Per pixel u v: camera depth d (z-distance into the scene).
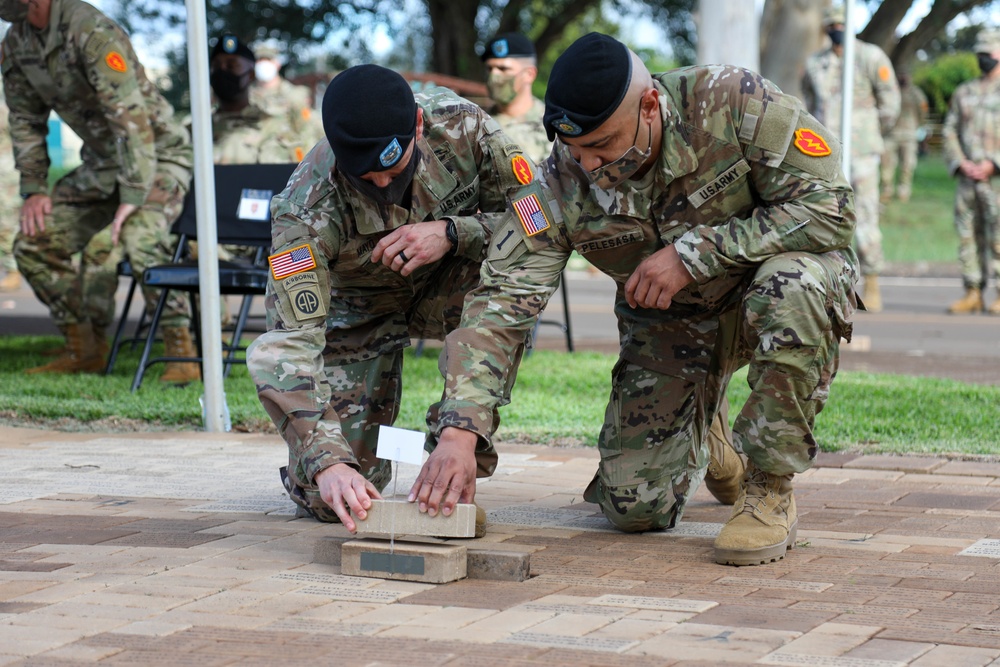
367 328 3.68
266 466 4.65
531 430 5.45
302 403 3.08
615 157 3.00
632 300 3.24
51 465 4.64
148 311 7.17
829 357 3.16
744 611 2.69
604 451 3.54
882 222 22.48
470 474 3.00
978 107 11.46
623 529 3.55
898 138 23.45
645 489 3.46
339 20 20.05
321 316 3.19
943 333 10.34
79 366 7.48
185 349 7.14
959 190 11.86
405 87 3.01
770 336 3.08
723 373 3.58
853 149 11.34
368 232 3.28
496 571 2.98
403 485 4.25
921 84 32.03
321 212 3.23
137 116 6.73
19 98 7.12
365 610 2.69
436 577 2.93
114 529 3.54
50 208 7.17
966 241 11.92
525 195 3.19
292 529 3.55
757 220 3.13
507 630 2.54
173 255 7.16
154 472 4.51
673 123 3.09
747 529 3.15
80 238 7.29
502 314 3.12
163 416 5.77
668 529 3.62
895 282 16.75
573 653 2.38
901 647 2.41
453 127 3.40
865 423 5.52
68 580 2.95
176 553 3.23
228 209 6.93
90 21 6.71
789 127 3.09
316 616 2.65
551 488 4.29
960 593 2.84
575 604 2.74
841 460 4.73
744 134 3.09
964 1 20.39
